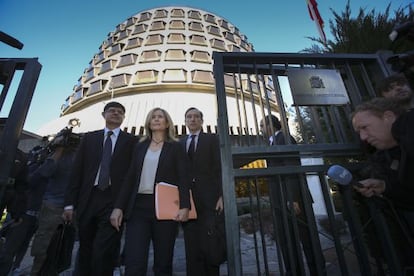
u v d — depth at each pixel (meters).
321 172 1.93
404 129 1.37
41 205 3.67
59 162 3.80
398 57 1.63
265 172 1.87
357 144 1.99
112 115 3.23
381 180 1.70
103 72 32.00
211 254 2.63
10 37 1.84
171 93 26.66
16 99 1.95
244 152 1.90
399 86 1.90
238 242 1.70
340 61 2.32
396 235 1.96
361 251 1.77
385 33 3.73
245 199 9.54
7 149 1.81
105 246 2.55
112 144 3.12
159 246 2.30
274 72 2.31
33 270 3.23
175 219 2.31
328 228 5.43
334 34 4.40
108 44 38.31
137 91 27.70
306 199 1.90
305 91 2.12
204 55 31.58
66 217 2.87
